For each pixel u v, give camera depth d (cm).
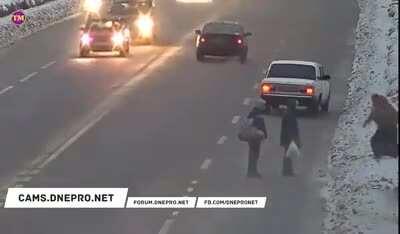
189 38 12356
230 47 10106
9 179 5175
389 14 11588
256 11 15588
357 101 7488
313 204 4619
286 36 12381
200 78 9044
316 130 6631
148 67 9812
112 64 10050
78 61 10281
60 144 6134
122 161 5644
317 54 10700
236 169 5444
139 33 11662
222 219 4378
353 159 5391
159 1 17712
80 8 15725
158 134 6475
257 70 9606
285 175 5262
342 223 4128
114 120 6969
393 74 7644
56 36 12575
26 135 6412
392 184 4622
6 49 11250
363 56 9725
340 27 13175
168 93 8175
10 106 7562
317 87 7231
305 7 16025
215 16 14975
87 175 5278
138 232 4169
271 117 7200
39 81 8881
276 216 4416
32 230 4219
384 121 4816
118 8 11975
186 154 5853
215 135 6444
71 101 7800
